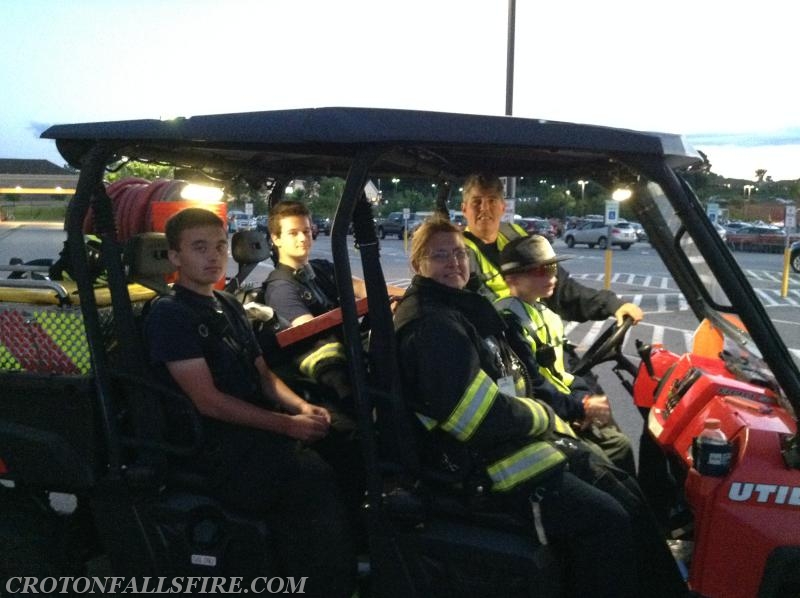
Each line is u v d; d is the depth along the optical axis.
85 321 2.45
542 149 2.24
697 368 2.91
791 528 2.19
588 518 2.36
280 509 2.56
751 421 2.39
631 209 3.23
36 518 2.77
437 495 2.42
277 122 2.26
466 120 2.21
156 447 2.49
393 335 2.36
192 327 2.52
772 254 35.47
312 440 2.62
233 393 2.60
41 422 2.54
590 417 2.95
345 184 2.27
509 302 3.12
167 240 2.60
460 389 2.30
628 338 10.38
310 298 3.58
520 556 2.28
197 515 2.50
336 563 2.55
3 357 2.58
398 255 29.61
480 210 3.50
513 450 2.38
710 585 2.27
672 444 2.80
